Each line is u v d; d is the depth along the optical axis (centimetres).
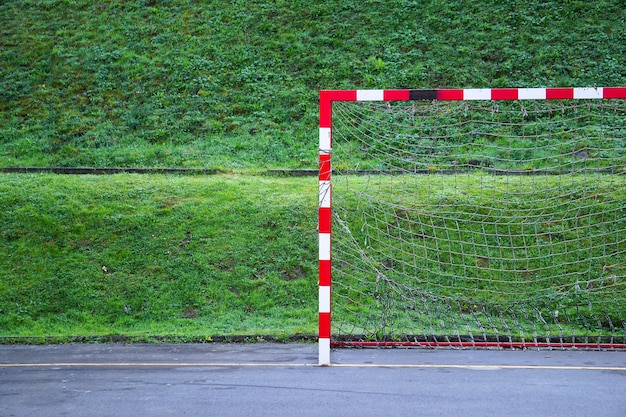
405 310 912
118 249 1052
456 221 1063
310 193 1176
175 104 1672
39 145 1540
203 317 934
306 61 1803
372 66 1752
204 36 1927
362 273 994
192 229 1087
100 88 1748
